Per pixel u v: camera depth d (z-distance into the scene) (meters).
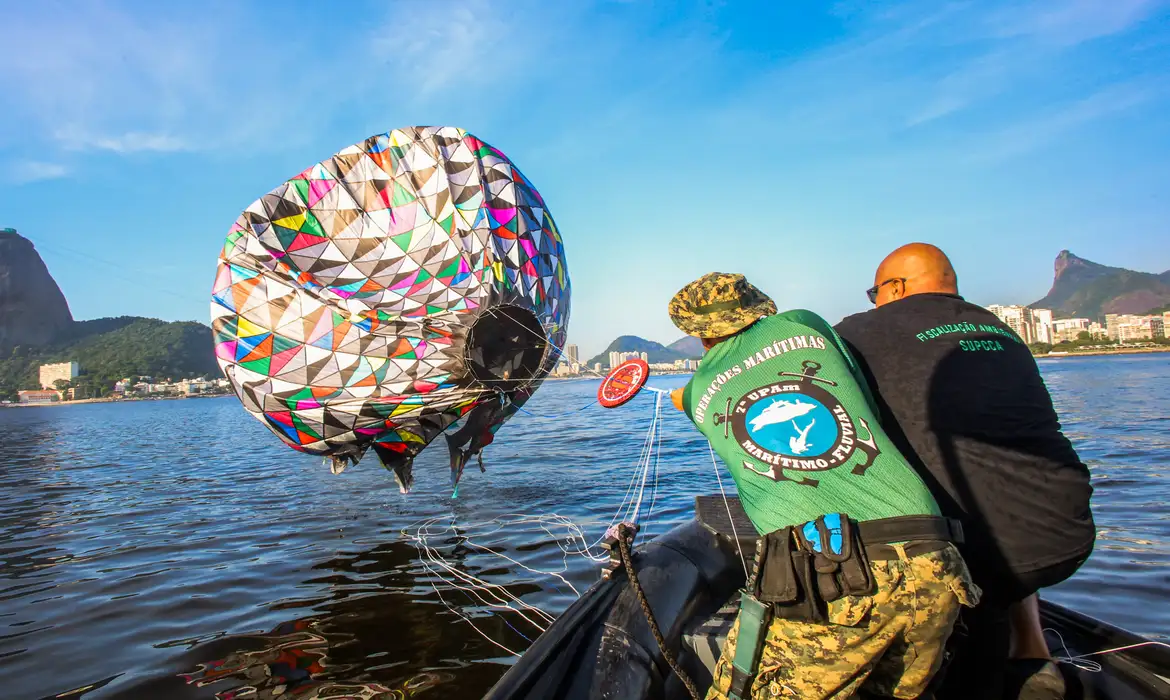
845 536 1.64
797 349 1.92
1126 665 2.39
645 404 28.52
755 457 1.84
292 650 4.60
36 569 7.14
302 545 7.59
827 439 1.77
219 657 4.53
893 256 2.51
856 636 1.64
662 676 2.44
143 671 4.36
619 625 2.56
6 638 5.06
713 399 1.99
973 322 2.11
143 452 21.27
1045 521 1.89
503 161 5.78
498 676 4.06
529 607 5.24
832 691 1.71
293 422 5.04
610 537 3.10
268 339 4.94
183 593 6.01
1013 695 2.15
